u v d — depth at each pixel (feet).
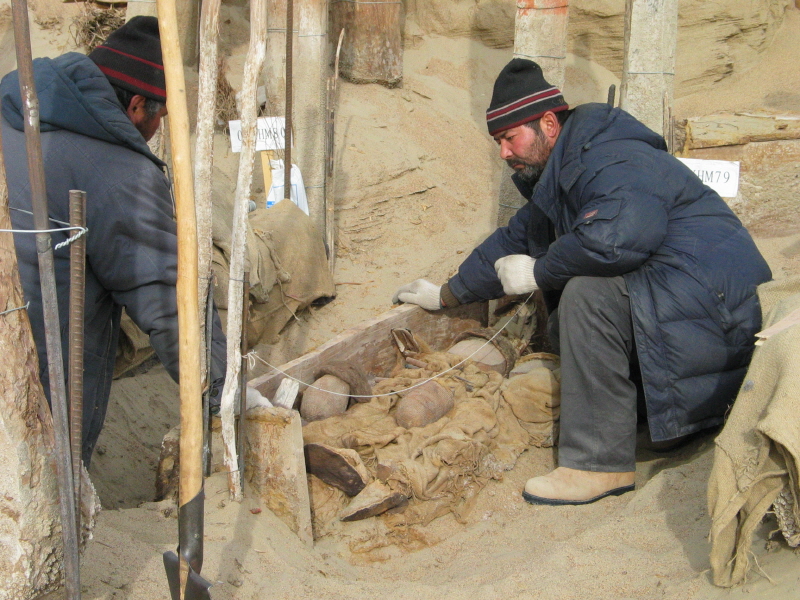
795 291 9.62
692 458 11.09
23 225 7.84
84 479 6.75
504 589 7.91
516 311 14.47
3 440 5.99
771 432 6.60
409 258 20.77
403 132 24.72
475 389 12.12
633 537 8.70
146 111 8.84
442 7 28.63
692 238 10.46
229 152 21.84
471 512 10.38
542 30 14.56
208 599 6.29
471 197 23.52
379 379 12.77
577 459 10.33
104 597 7.31
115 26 22.16
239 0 26.32
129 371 14.49
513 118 11.39
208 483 9.65
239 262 8.82
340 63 26.12
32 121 5.68
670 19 14.44
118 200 8.02
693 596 7.36
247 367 9.30
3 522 6.11
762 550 7.58
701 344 10.11
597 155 10.64
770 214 18.56
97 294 8.39
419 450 10.33
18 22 5.52
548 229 12.39
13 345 6.05
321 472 9.91
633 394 10.36
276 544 8.87
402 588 8.15
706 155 18.49
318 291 17.90
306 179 18.88
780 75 26.35
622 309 10.20
